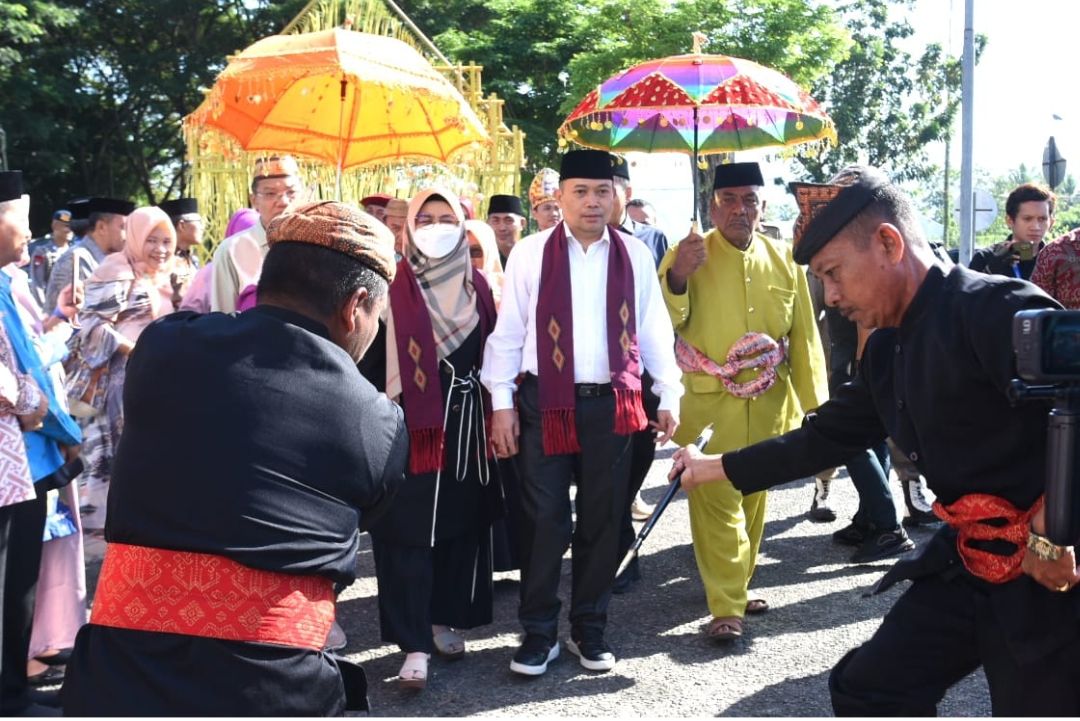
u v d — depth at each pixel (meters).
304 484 1.92
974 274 2.25
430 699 4.00
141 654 1.84
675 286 4.70
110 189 27.64
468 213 6.32
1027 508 2.19
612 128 5.64
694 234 4.61
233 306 4.38
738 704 3.86
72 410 4.87
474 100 10.31
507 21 23.64
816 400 4.77
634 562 5.32
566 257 4.21
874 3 33.91
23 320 3.76
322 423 1.95
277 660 1.88
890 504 5.49
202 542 1.85
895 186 2.33
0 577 3.49
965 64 12.80
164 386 1.92
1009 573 2.21
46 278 8.44
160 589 1.86
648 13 18.95
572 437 4.09
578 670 4.24
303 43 5.01
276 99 5.73
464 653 4.49
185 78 25.92
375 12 9.28
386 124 5.90
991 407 2.18
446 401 4.26
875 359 2.48
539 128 22.58
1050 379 1.91
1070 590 2.16
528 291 4.25
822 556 5.72
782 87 4.65
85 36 25.92
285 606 1.90
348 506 1.99
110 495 1.97
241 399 1.91
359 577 5.64
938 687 2.43
